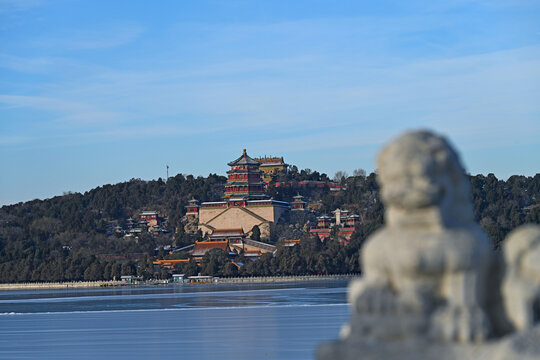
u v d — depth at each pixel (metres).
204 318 174.75
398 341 22.05
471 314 21.66
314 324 147.25
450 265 22.00
